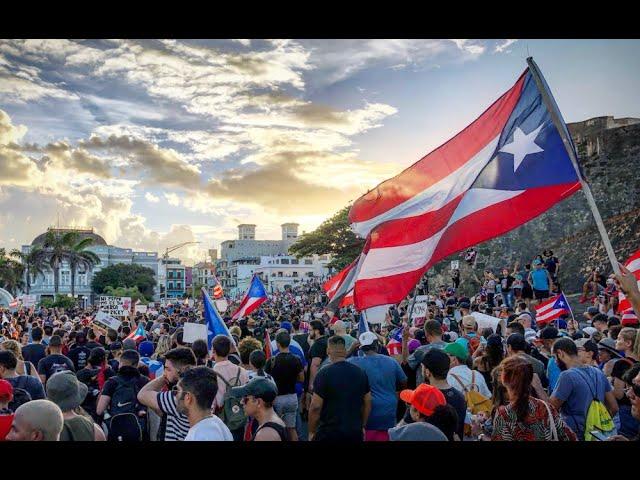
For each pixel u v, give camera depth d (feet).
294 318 54.19
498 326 33.76
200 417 14.42
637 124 105.19
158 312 99.25
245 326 44.73
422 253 21.34
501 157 20.79
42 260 297.12
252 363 21.85
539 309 42.52
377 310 21.88
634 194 102.32
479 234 20.70
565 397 17.80
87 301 393.91
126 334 46.37
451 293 89.35
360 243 165.27
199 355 24.64
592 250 102.17
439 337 24.04
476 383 20.35
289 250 179.01
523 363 15.30
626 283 15.31
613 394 19.79
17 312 99.71
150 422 22.49
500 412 15.37
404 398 15.64
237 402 20.36
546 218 113.29
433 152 21.95
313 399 18.42
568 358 18.54
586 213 107.65
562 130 19.11
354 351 26.58
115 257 428.56
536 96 20.53
